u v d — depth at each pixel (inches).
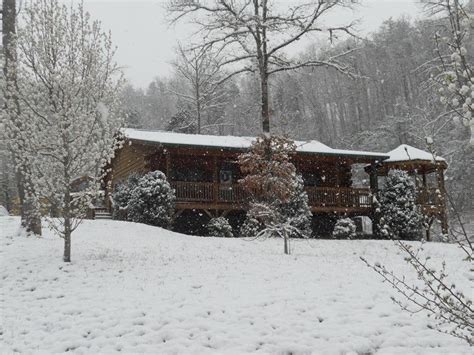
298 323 306.2
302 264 494.3
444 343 276.2
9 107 453.1
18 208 1393.9
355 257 566.9
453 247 708.7
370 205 1038.4
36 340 292.4
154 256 532.1
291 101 1814.7
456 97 150.0
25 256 497.0
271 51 829.8
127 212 895.1
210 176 1011.3
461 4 150.9
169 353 267.6
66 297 373.4
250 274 439.2
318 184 1096.8
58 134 454.0
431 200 957.2
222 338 284.2
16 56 473.1
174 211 903.1
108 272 445.1
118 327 306.3
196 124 1712.6
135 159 1028.5
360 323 306.3
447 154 1151.6
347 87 2317.9
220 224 854.5
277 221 610.2
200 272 447.8
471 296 365.4
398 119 1720.0
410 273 451.5
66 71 465.7
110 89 490.3
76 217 483.5
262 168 615.2
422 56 1382.9
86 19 478.9
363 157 1026.1
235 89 1737.2
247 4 837.8
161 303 349.7
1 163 1443.2
